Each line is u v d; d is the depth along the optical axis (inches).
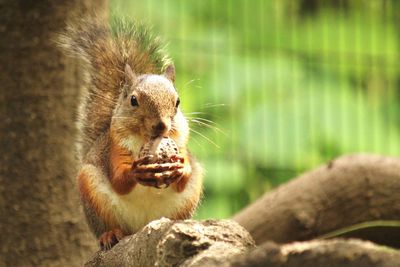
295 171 700.0
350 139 722.2
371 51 786.2
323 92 730.8
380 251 208.7
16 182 446.3
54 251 446.0
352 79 763.4
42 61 446.3
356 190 517.7
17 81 446.0
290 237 518.0
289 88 725.3
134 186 364.2
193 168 376.8
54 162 446.9
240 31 762.8
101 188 371.6
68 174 448.1
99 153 380.8
